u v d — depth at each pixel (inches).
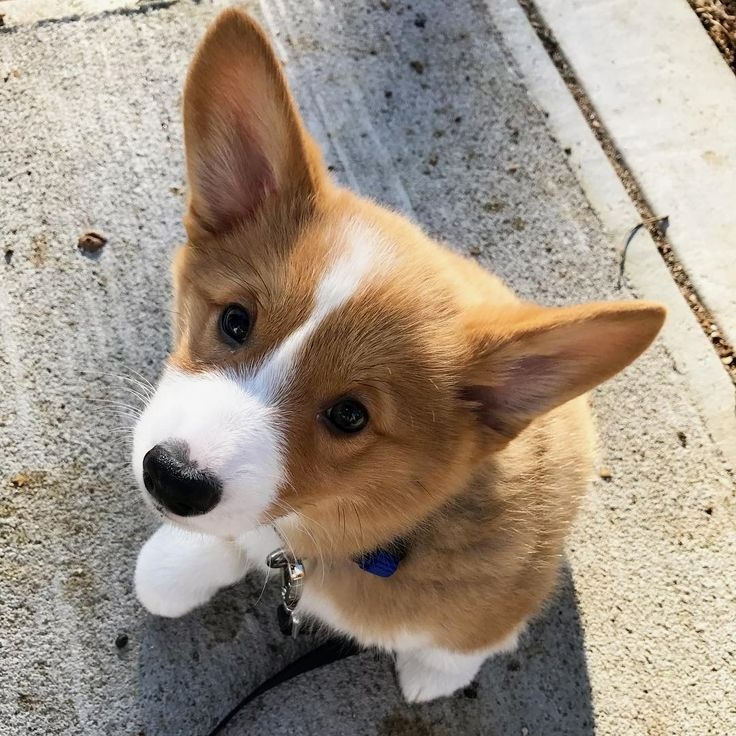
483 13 22.1
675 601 17.3
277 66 11.4
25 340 17.5
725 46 22.5
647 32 22.3
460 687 16.0
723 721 16.5
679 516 18.0
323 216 12.1
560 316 10.6
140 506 16.6
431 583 13.3
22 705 15.1
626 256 20.1
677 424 18.7
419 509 12.4
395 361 11.4
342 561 13.4
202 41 11.2
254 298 11.6
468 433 12.0
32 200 18.6
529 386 11.7
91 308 18.0
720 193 20.8
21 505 16.3
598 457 18.0
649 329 10.4
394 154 20.3
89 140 19.4
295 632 14.8
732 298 19.8
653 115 21.4
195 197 12.1
